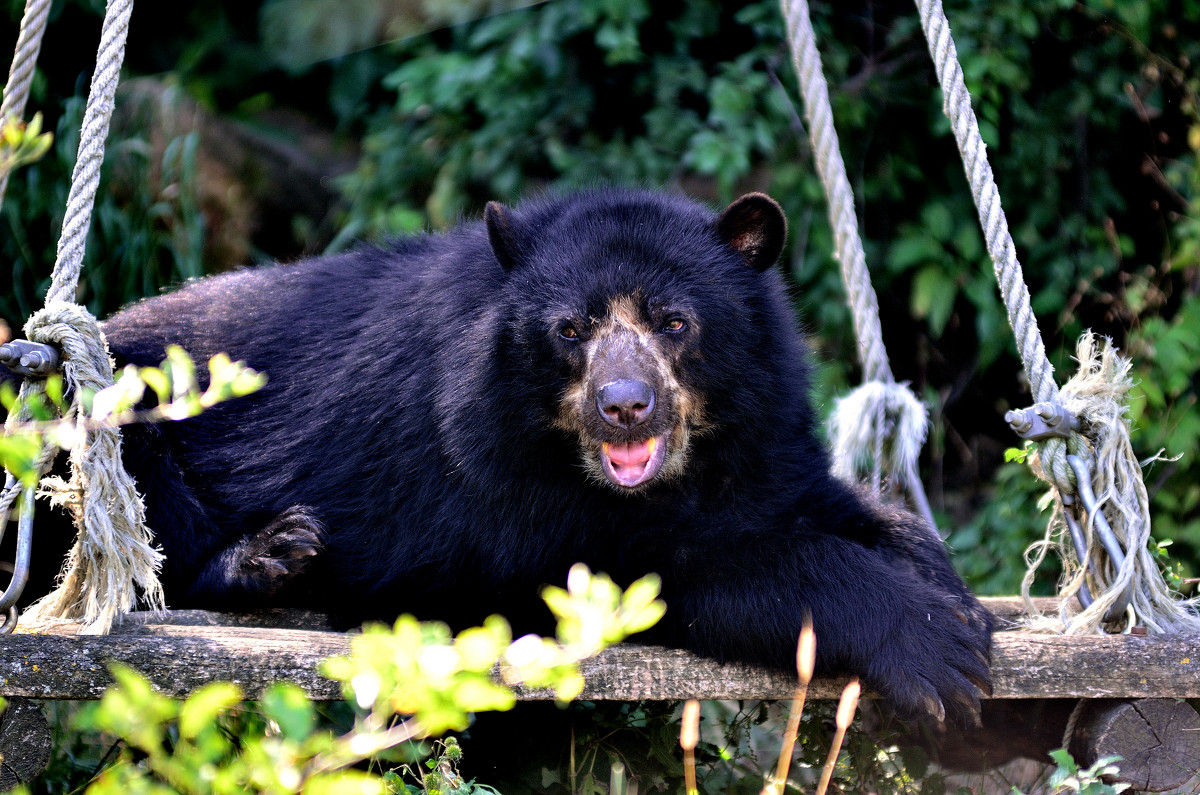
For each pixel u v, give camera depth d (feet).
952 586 24.90
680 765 23.80
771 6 50.78
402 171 54.34
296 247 56.80
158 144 52.11
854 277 32.71
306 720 11.40
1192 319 46.78
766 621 21.40
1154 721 21.07
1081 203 50.16
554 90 52.65
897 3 51.60
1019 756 24.59
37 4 22.91
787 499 25.76
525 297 24.85
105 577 20.18
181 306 30.22
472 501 24.57
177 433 28.30
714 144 48.70
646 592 12.34
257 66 55.88
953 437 53.31
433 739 25.02
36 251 48.26
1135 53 49.52
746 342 25.62
